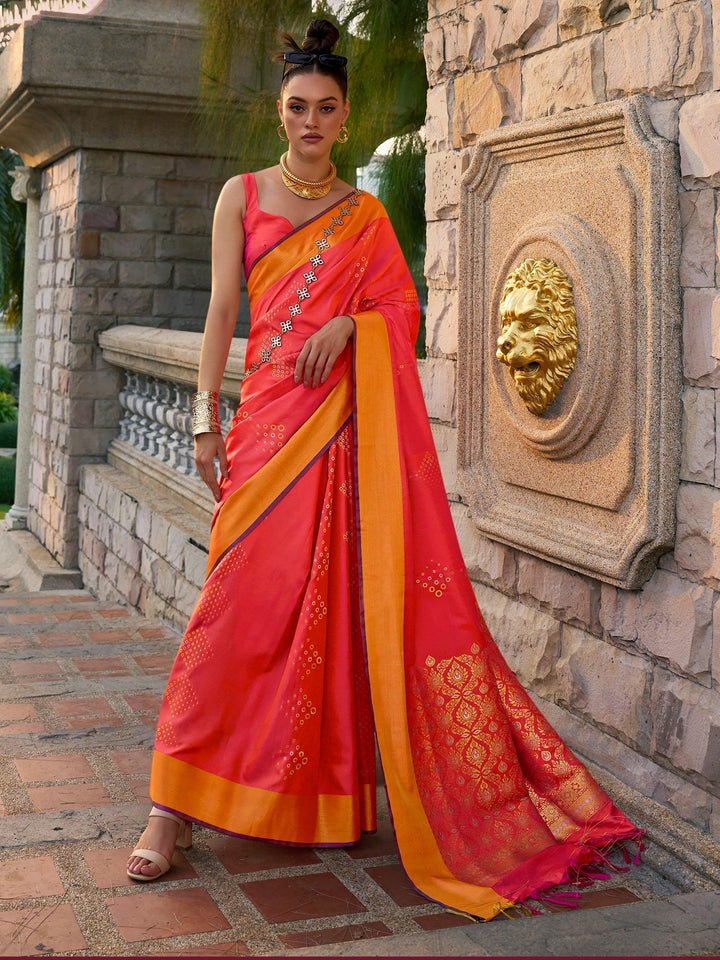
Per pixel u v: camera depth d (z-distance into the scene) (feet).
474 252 11.65
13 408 74.33
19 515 31.91
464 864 8.20
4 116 26.76
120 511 22.86
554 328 9.74
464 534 12.40
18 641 17.58
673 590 8.97
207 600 8.57
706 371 8.47
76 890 7.85
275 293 8.70
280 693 8.41
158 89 23.93
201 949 7.05
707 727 8.54
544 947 6.86
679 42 8.55
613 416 9.41
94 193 25.67
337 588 8.63
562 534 10.23
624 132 9.05
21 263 46.24
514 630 11.33
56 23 23.24
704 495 8.54
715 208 8.30
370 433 8.70
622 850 8.67
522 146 10.60
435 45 12.60
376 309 8.91
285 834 8.38
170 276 26.53
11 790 9.91
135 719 12.48
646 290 8.87
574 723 10.31
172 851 8.22
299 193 8.73
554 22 10.31
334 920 7.56
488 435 11.69
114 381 26.50
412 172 17.48
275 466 8.62
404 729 8.35
